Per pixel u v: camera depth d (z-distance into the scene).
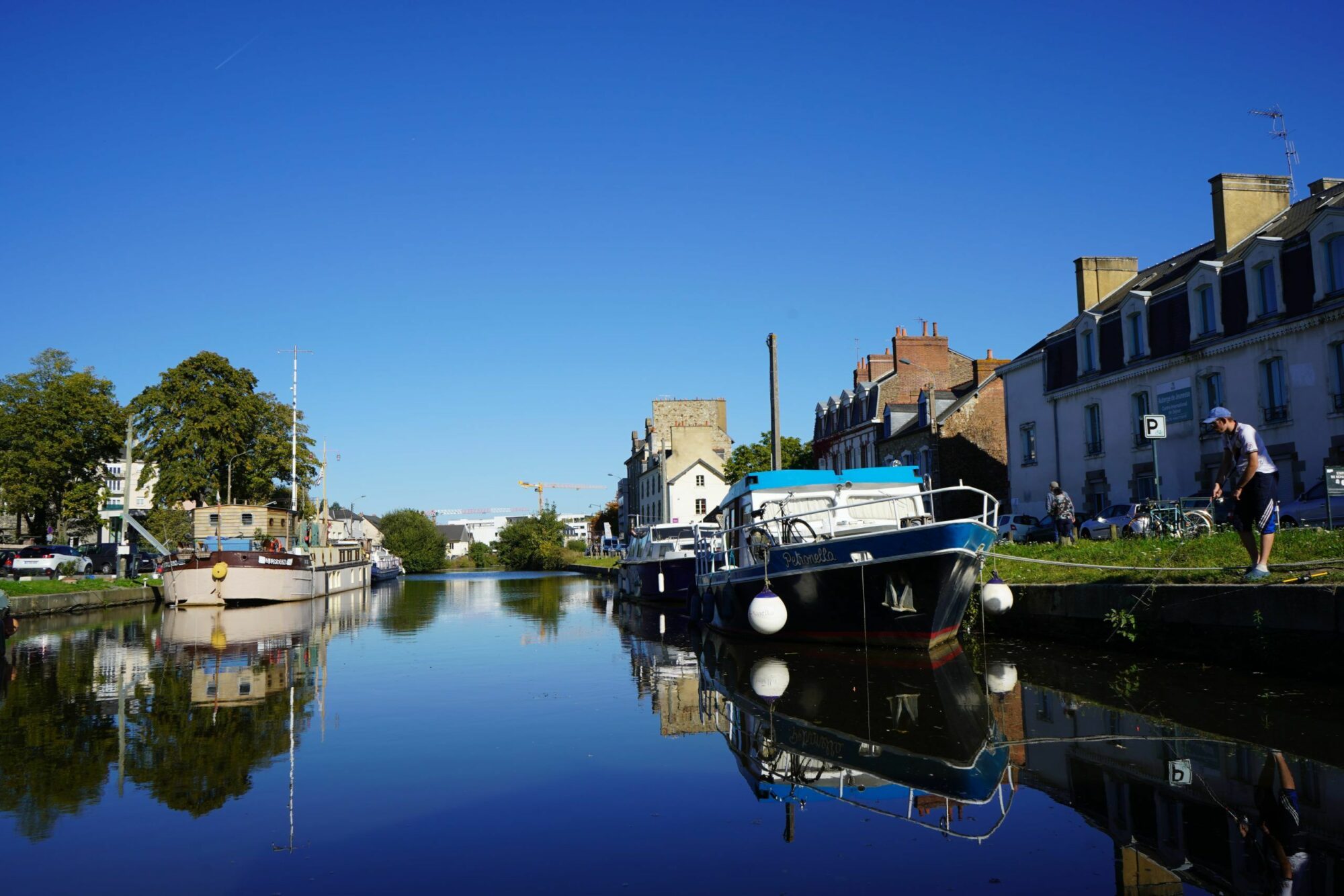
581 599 35.03
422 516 103.44
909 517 15.99
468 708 10.25
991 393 40.94
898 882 4.84
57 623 24.36
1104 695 9.65
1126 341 30.17
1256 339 24.92
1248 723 8.01
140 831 5.95
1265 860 4.96
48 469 47.84
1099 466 31.64
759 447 50.59
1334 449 22.67
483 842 5.64
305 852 5.51
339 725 9.33
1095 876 4.84
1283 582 10.00
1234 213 27.61
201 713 10.08
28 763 7.80
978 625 15.89
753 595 15.69
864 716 9.16
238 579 29.94
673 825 5.89
